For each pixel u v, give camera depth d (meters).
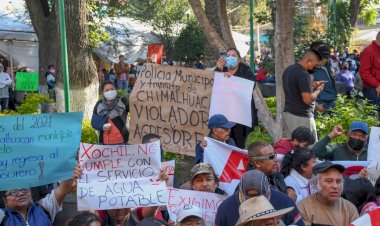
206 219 6.18
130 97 8.27
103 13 21.33
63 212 6.54
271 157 6.06
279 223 5.25
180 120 8.19
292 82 8.23
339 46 22.72
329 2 25.62
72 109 13.41
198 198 6.21
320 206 5.78
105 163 5.76
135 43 29.27
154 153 5.82
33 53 26.58
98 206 5.66
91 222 4.97
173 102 8.20
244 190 5.22
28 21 26.50
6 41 25.77
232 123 7.96
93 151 5.73
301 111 8.26
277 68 10.20
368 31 39.47
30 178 5.56
